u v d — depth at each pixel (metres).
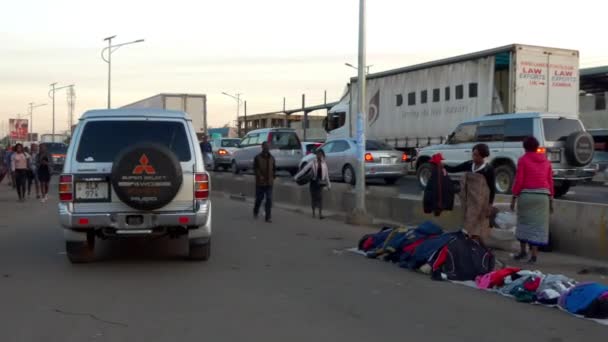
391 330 6.12
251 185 21.02
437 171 9.48
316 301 7.22
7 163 25.73
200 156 8.84
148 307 6.91
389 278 8.45
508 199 12.66
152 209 8.38
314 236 12.34
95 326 6.20
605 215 9.50
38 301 7.14
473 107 21.02
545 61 19.98
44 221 14.52
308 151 29.94
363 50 13.72
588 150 16.78
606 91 41.28
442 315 6.66
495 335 5.98
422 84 23.42
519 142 17.23
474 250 8.40
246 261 9.62
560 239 10.17
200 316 6.57
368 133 26.81
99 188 8.41
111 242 11.27
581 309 6.60
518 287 7.37
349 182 22.36
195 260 9.46
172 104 34.59
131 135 8.82
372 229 13.34
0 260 9.59
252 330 6.09
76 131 8.77
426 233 9.34
